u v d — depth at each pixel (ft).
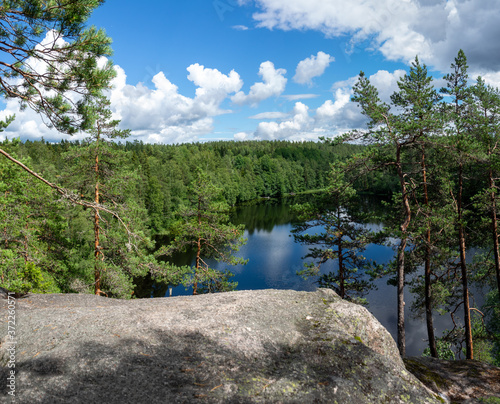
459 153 36.47
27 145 245.45
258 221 200.85
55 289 49.93
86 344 13.79
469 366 26.00
